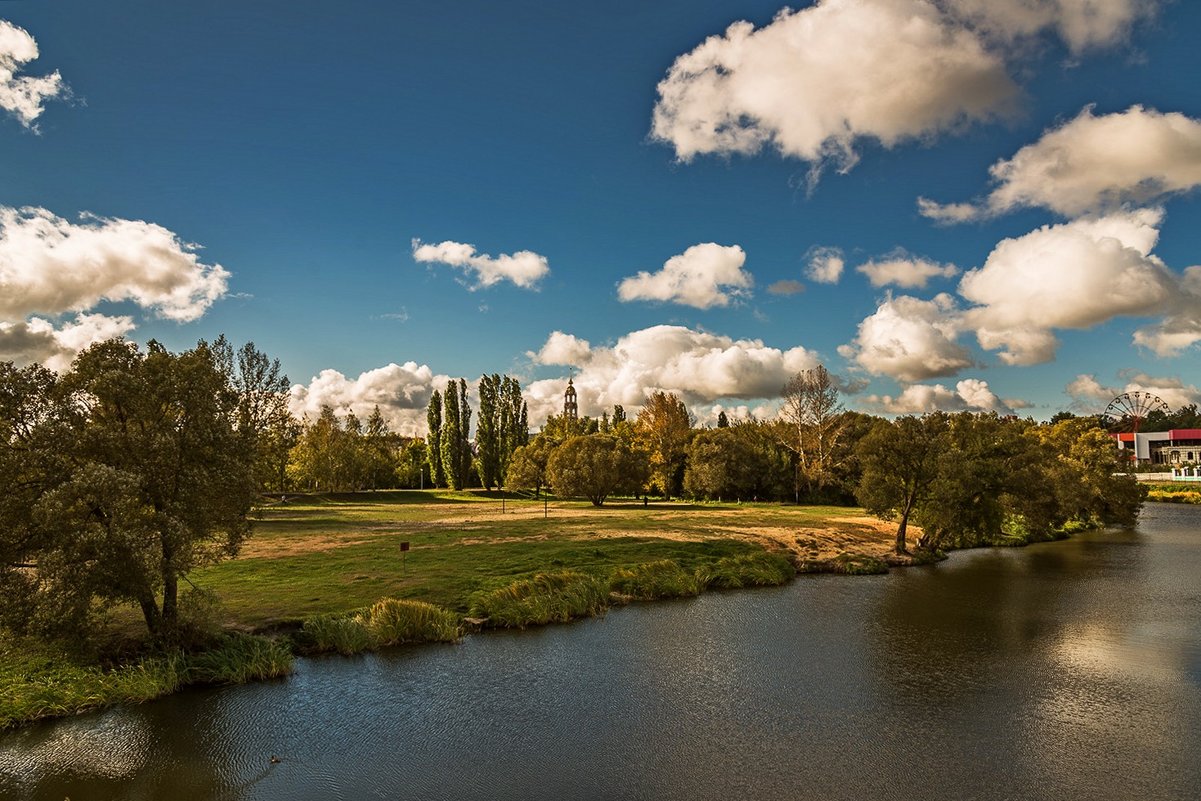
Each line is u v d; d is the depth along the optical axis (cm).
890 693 2023
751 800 1412
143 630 2180
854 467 8562
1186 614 3016
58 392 2014
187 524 2023
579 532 4850
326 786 1457
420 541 4338
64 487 1780
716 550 4178
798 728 1773
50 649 1939
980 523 4672
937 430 5044
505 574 3275
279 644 2252
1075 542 5750
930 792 1448
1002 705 1933
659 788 1459
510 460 9631
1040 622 2858
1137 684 2102
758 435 10025
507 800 1406
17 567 1909
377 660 2258
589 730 1750
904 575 4016
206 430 2100
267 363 7031
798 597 3347
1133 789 1462
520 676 2141
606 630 2688
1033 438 7019
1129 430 19075
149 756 1575
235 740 1661
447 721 1795
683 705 1920
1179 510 9038
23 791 1417
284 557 3672
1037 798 1425
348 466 9194
